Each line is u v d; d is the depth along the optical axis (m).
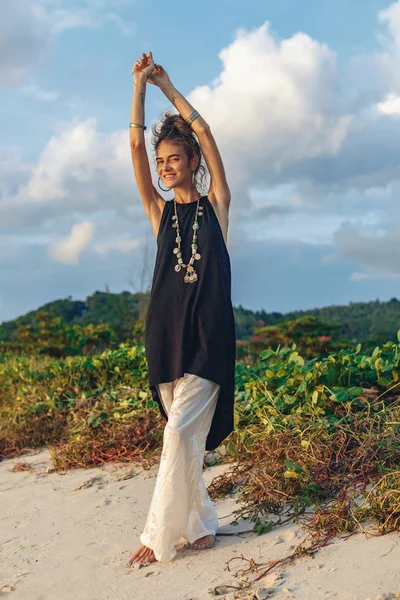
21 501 4.91
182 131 3.69
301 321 19.42
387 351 5.45
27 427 7.09
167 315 3.54
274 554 3.23
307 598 2.72
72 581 3.32
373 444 4.09
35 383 8.20
